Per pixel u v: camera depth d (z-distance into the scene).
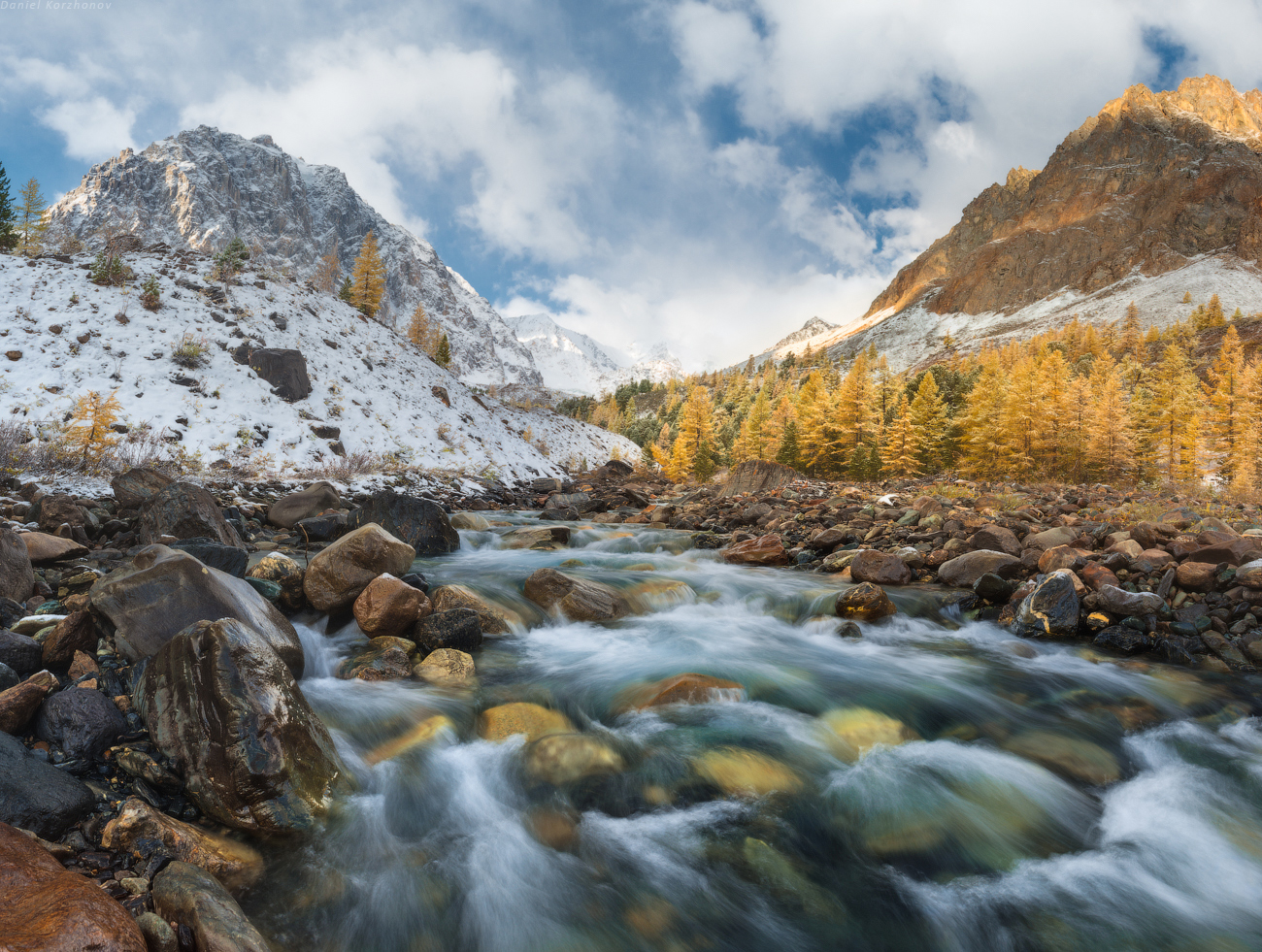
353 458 18.77
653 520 15.59
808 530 12.09
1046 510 12.38
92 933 2.12
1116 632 6.55
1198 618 6.51
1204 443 48.62
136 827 2.93
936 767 4.39
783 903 3.26
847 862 3.54
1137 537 8.38
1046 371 48.25
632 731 4.65
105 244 24.69
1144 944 3.13
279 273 31.00
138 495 9.45
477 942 2.99
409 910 3.08
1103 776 4.42
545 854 3.49
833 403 62.97
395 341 33.28
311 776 3.49
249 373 20.31
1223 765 4.59
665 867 3.44
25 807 2.82
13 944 1.98
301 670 4.92
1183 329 133.75
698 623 7.36
